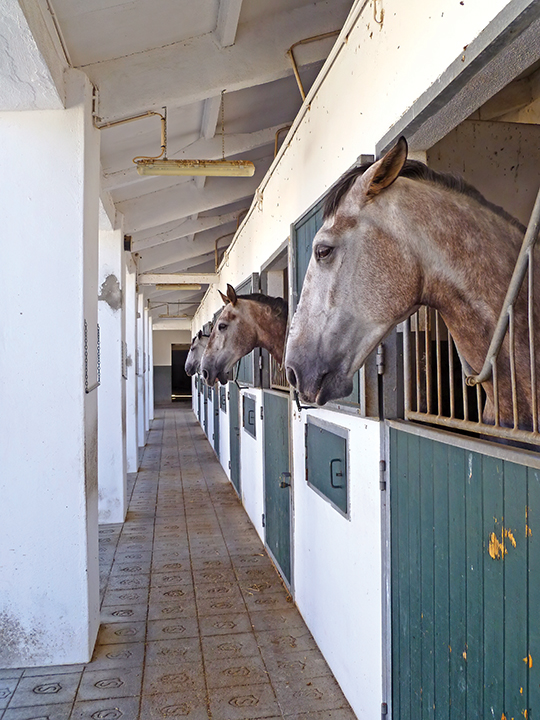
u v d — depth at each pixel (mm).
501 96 2227
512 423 1261
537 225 1022
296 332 1410
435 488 1433
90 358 2711
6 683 2371
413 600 1574
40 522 2533
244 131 4582
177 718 2102
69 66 2549
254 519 4676
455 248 1244
